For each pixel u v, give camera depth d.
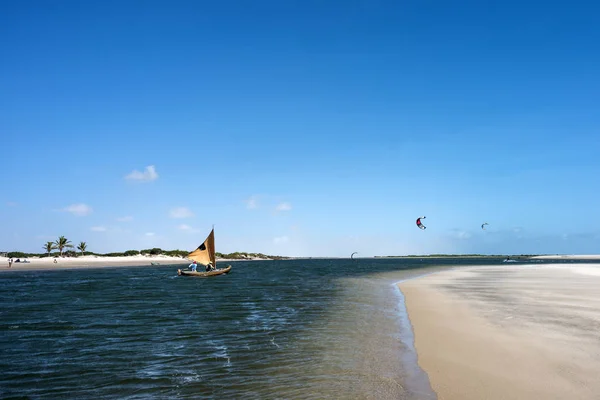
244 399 8.40
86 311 21.84
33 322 18.41
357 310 20.31
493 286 29.09
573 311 16.34
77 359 11.97
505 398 7.37
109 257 149.88
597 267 58.28
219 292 32.50
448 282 35.22
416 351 11.33
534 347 10.67
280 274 65.88
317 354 11.62
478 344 11.41
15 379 10.23
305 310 20.83
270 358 11.41
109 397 8.91
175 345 13.50
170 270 81.62
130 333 15.68
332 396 8.20
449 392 7.92
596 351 10.13
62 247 141.25
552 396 7.32
